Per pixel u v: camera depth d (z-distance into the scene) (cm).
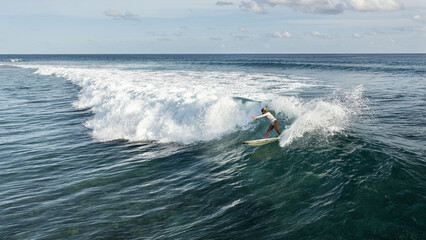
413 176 503
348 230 399
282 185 577
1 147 962
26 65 6500
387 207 430
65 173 742
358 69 3956
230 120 1056
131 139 1048
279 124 972
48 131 1165
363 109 1237
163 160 824
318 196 504
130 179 696
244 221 471
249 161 740
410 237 368
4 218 528
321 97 1558
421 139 771
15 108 1638
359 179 515
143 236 459
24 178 712
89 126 1238
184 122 1080
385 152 622
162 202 572
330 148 700
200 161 796
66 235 471
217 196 577
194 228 468
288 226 436
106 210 549
